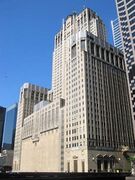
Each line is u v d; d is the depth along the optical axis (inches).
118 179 2881.4
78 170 5221.5
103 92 6314.0
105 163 5349.4
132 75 5002.5
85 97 5748.0
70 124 5999.0
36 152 7529.5
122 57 7696.9
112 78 6879.9
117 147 5821.9
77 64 6481.3
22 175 2214.6
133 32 5172.2
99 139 5506.9
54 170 6107.3
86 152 5132.9
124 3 5659.5
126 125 6501.0
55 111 6958.7
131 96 4943.4
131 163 4928.6
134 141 6461.6
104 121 5890.8
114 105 6456.7
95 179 2709.2
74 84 6338.6
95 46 6909.5
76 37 7032.5
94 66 6491.1
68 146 5816.9
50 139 6811.0
